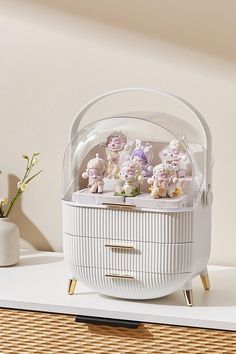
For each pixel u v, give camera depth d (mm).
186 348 1767
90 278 1845
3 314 1877
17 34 2219
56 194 2262
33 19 2199
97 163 1839
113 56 2160
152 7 2109
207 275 1943
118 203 1792
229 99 2102
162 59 2129
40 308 1842
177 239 1771
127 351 1807
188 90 2125
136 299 1865
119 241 1804
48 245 2301
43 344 1863
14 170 2291
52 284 1987
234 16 2061
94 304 1834
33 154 2258
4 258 2119
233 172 2125
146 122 1880
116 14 2139
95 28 2160
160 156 1865
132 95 2166
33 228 2301
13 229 2133
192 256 1789
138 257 1796
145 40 2133
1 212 2184
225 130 2115
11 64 2238
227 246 2158
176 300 1876
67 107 2217
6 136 2281
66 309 1823
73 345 1842
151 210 1764
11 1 2209
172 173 1793
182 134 1886
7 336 1885
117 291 1842
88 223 1816
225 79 2096
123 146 1854
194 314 1773
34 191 2281
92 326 1820
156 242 1777
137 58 2146
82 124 2217
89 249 1826
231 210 2141
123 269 1812
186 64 2115
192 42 2102
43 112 2236
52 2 2180
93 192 1841
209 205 1878
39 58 2215
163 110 2152
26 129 2260
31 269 2111
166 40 2119
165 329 1771
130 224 1788
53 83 2217
